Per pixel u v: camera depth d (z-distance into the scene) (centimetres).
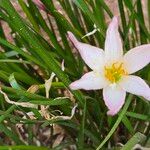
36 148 35
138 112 45
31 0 40
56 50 42
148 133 44
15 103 35
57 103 36
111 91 33
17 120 37
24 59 44
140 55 34
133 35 45
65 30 42
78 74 44
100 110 44
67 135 49
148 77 41
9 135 38
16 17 32
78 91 37
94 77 34
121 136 47
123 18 43
